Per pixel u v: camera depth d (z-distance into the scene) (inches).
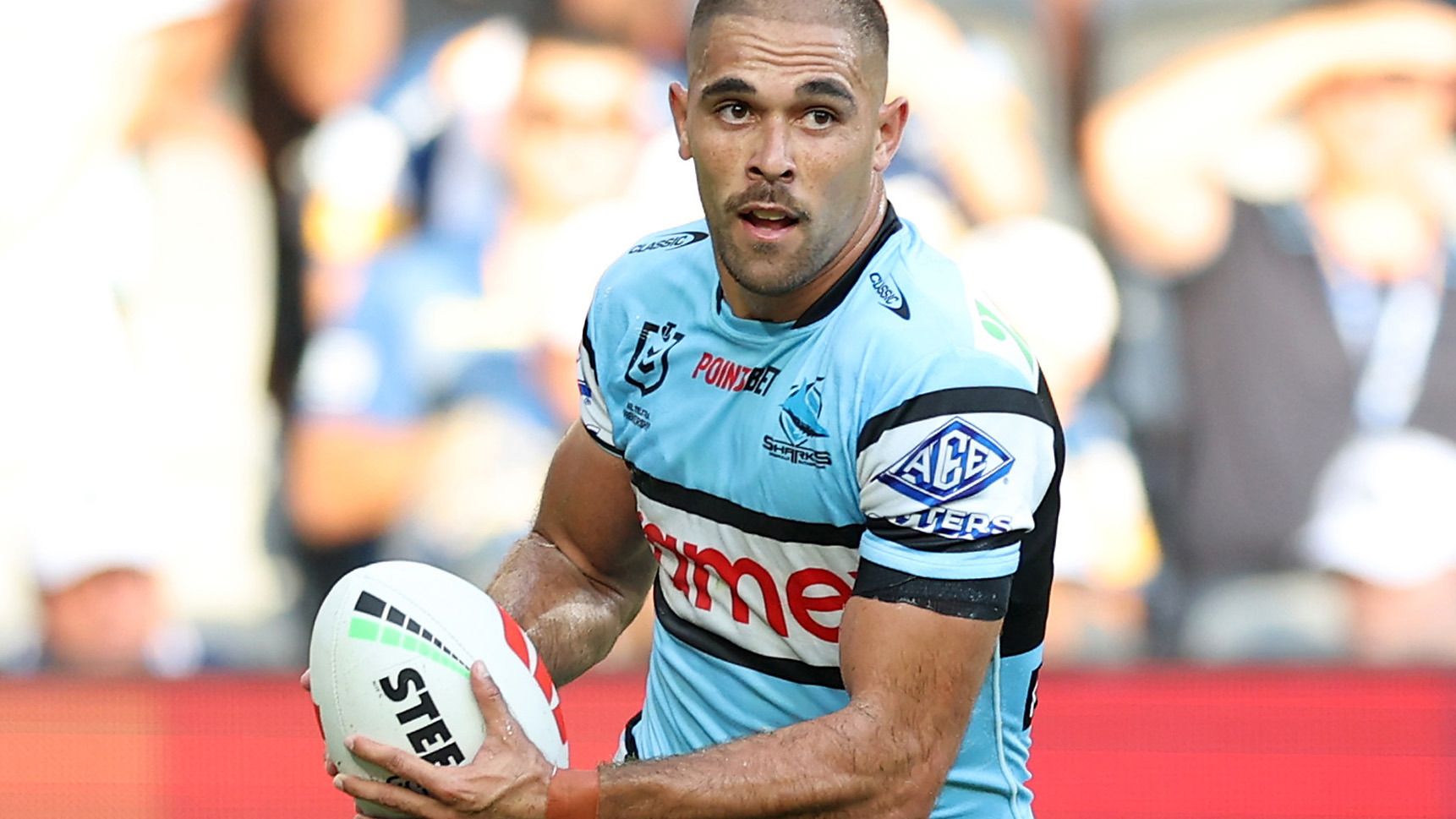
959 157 805.9
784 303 323.6
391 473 820.0
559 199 813.9
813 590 327.9
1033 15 805.2
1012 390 311.3
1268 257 808.3
